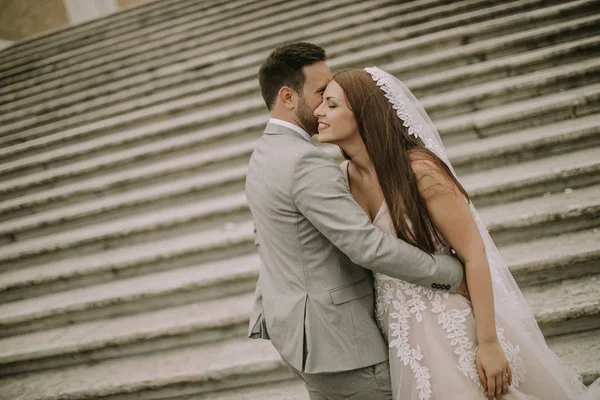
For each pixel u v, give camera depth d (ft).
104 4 39.42
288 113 5.21
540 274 8.48
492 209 9.93
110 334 9.75
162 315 10.10
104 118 18.98
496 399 5.04
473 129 11.95
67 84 22.90
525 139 10.77
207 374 8.52
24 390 9.39
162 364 9.13
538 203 9.62
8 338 10.85
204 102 17.08
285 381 8.53
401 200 4.82
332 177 4.68
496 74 13.57
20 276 12.02
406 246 4.66
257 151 5.32
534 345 5.56
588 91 11.47
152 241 12.25
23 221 13.96
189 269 10.99
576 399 5.75
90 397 8.94
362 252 4.52
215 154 13.82
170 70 20.57
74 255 12.52
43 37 28.94
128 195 13.78
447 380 5.03
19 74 25.88
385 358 5.24
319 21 20.38
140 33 25.35
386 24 18.02
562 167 9.84
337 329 4.93
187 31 24.29
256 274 9.98
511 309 5.60
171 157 15.07
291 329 4.97
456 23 16.83
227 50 20.65
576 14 15.11
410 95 5.69
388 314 5.33
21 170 16.62
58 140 17.83
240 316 9.24
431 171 4.81
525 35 14.29
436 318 5.10
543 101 11.76
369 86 5.05
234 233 11.12
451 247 5.04
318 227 4.68
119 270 11.38
